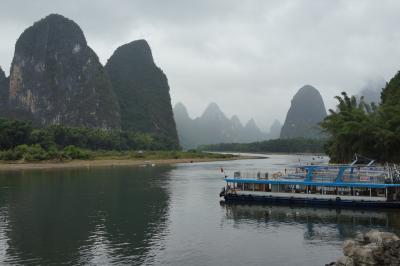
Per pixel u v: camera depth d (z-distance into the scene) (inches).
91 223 1608.0
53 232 1469.0
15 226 1558.8
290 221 1646.2
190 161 5989.2
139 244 1318.9
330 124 3095.5
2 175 3531.0
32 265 1126.4
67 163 4938.5
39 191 2477.9
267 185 2066.9
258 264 1125.7
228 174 3659.0
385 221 1614.2
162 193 2406.5
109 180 3137.3
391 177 1942.7
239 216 1743.4
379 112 2723.9
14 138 5526.6
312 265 1111.0
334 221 1632.6
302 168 2213.3
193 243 1331.2
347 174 2017.7
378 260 881.5
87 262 1149.7
